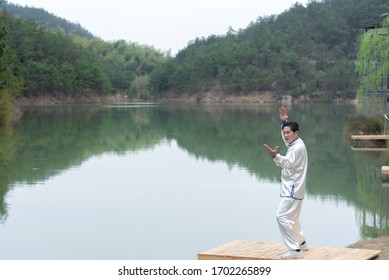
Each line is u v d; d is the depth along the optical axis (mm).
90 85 131875
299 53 149750
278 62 142875
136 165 26469
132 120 58969
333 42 156250
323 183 21562
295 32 155375
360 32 154750
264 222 15805
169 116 66875
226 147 34188
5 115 46406
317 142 36125
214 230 15031
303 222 15633
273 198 18844
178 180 22250
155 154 30750
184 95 150000
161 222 15844
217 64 146750
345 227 15047
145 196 19234
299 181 10211
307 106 106000
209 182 21828
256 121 57906
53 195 19297
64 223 15703
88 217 16375
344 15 161875
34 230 15000
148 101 151250
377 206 17594
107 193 19672
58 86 120750
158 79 154875
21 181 21844
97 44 185625
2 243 13883
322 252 10656
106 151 31922
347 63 143000
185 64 153250
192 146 34750
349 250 10828
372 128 36094
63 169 24969
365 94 38688
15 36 114188
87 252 13195
